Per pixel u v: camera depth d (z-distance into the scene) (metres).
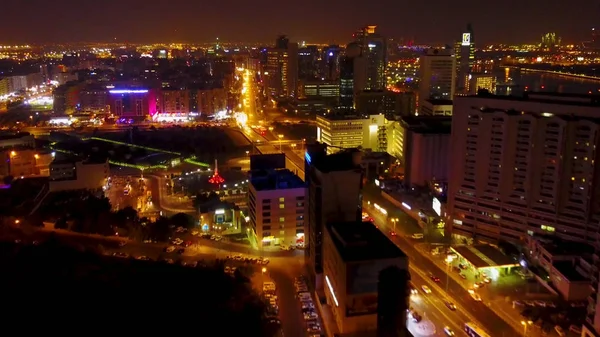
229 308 176.12
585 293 183.62
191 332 162.12
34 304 171.50
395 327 151.50
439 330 169.62
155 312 171.50
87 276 192.75
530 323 171.25
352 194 195.50
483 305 184.38
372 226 181.00
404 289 154.12
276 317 176.00
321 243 196.38
